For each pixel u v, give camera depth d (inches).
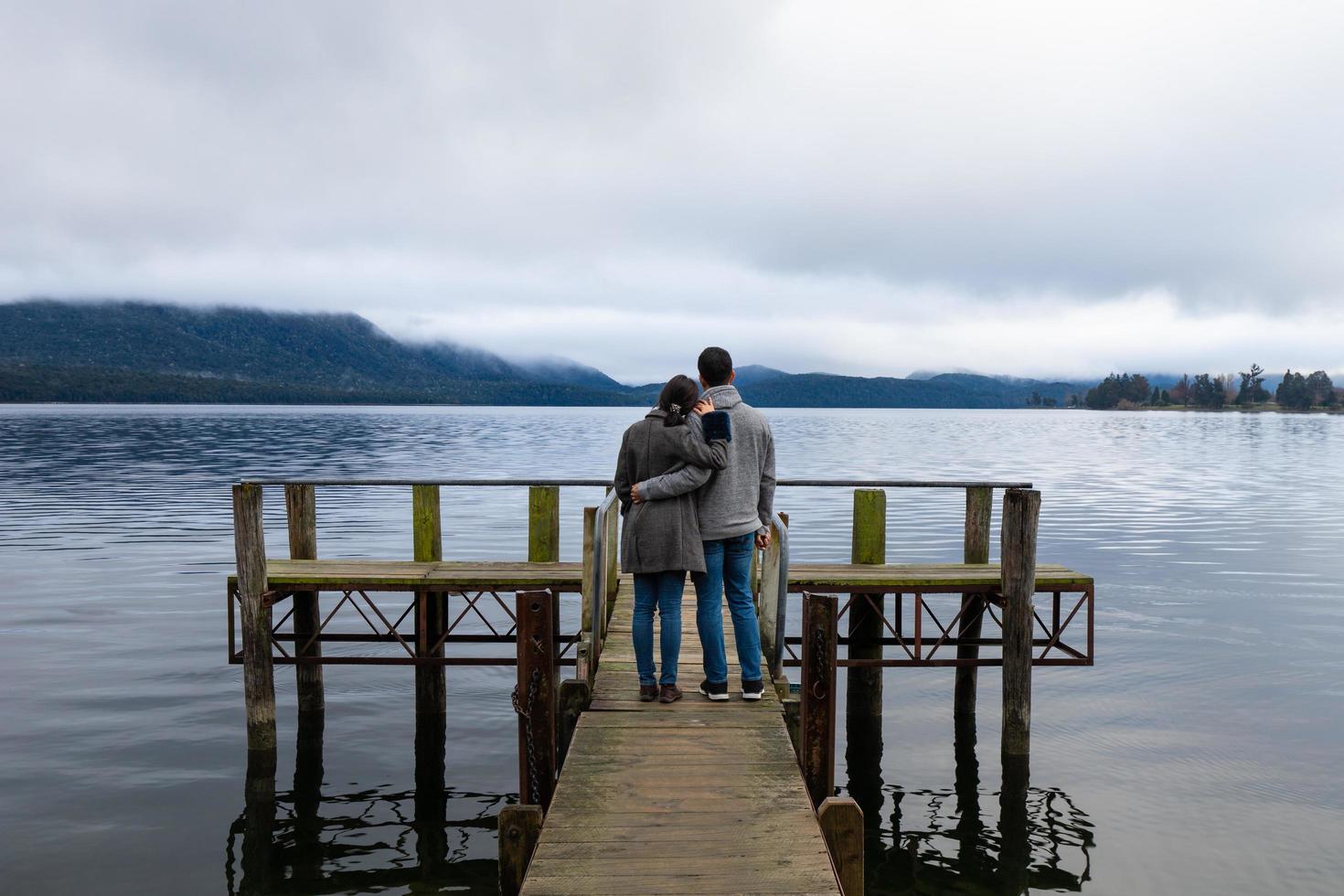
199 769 339.0
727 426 218.8
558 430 4160.9
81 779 327.6
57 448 2362.2
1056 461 2167.8
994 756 357.1
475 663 344.5
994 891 254.5
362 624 553.3
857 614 398.3
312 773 338.6
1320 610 601.9
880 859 272.8
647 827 172.1
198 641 514.3
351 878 260.4
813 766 197.3
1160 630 547.8
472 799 317.4
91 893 249.4
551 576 351.6
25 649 495.2
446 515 1080.2
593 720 226.2
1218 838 284.2
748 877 155.0
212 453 2186.3
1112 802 312.8
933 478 1587.1
